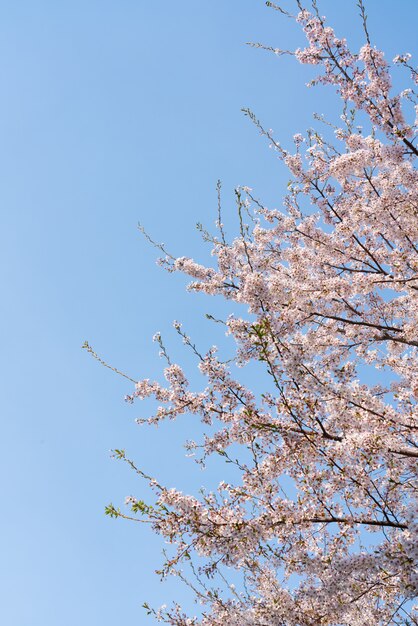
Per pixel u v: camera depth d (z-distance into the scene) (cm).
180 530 588
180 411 700
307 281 805
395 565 536
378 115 734
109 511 598
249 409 650
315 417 623
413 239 833
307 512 618
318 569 577
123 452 616
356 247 888
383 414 649
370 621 692
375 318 829
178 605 668
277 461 645
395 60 714
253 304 632
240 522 584
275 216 920
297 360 609
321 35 731
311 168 866
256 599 649
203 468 655
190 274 850
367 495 613
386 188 807
